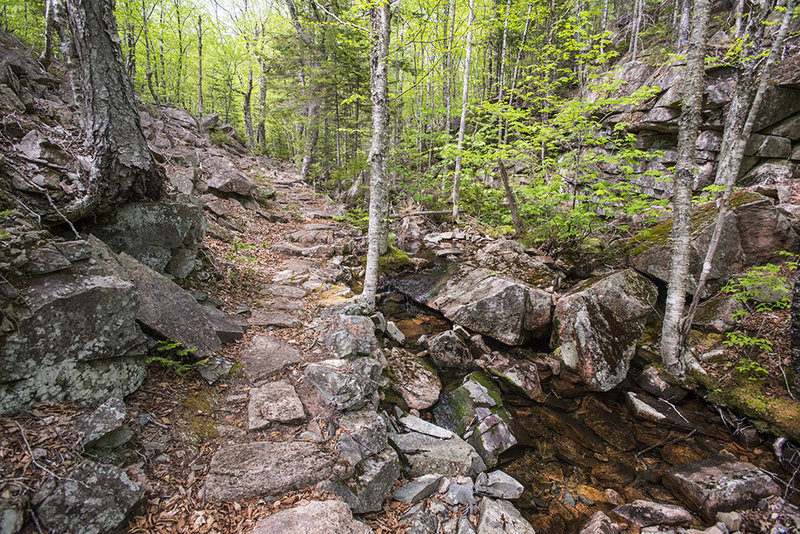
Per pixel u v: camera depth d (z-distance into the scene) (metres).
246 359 4.50
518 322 7.16
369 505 3.35
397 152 16.75
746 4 11.05
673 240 5.81
